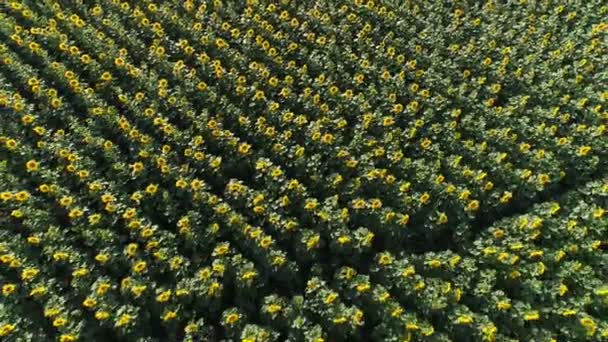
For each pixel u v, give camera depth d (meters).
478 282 8.82
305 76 11.63
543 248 9.09
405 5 13.10
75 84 11.16
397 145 10.41
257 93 11.10
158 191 9.89
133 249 8.88
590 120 10.73
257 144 10.88
